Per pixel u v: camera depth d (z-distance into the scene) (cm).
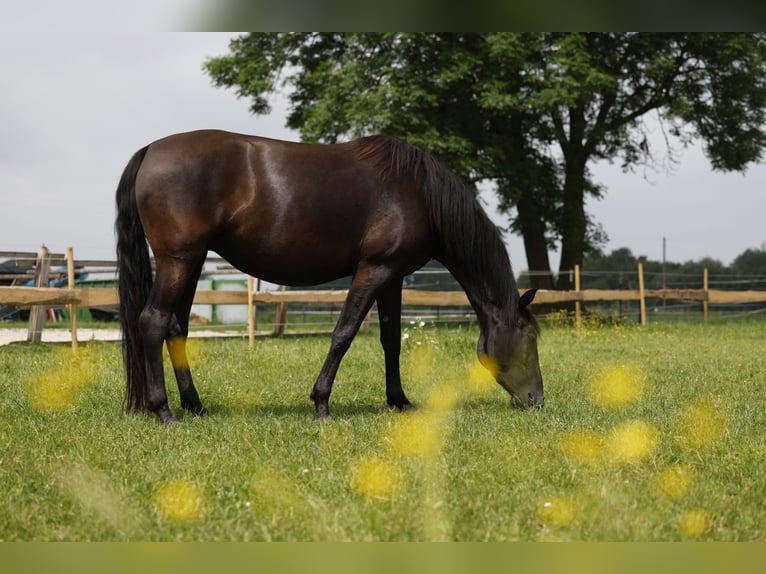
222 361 845
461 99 2009
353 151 534
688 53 2145
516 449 411
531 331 573
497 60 1867
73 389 607
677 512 307
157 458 389
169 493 316
